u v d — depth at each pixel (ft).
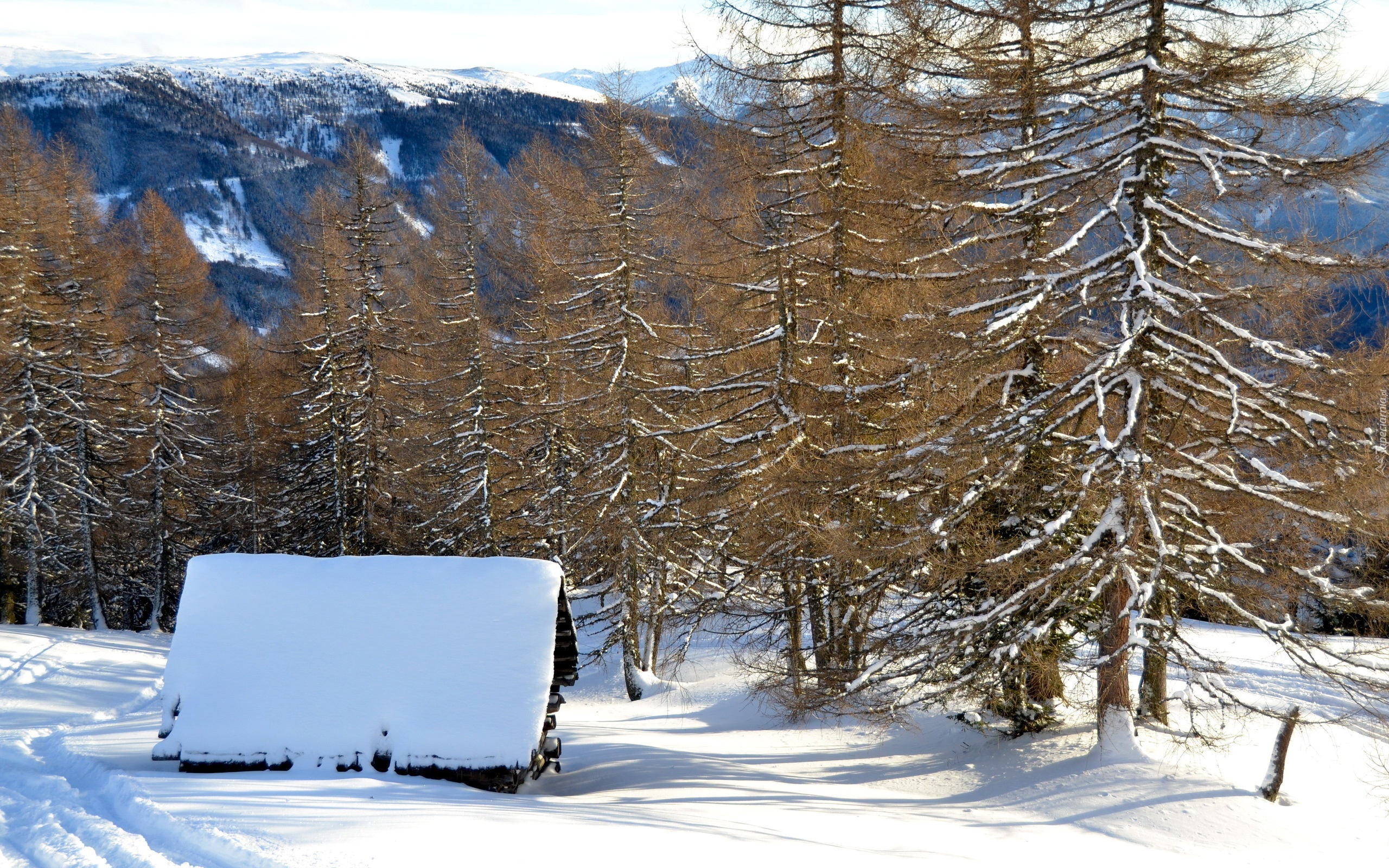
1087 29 40.45
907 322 42.42
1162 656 36.83
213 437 140.67
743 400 63.93
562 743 56.39
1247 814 35.40
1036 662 40.37
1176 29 38.40
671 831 30.53
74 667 81.56
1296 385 37.17
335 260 118.11
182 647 43.32
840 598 48.08
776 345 62.69
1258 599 38.93
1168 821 35.29
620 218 70.18
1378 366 34.99
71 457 107.96
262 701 41.52
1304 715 50.65
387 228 127.13
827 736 56.75
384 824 28.04
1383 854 33.06
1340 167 34.83
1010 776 42.78
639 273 71.46
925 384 42.29
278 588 45.34
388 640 43.37
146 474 118.62
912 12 43.91
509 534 105.19
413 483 116.47
